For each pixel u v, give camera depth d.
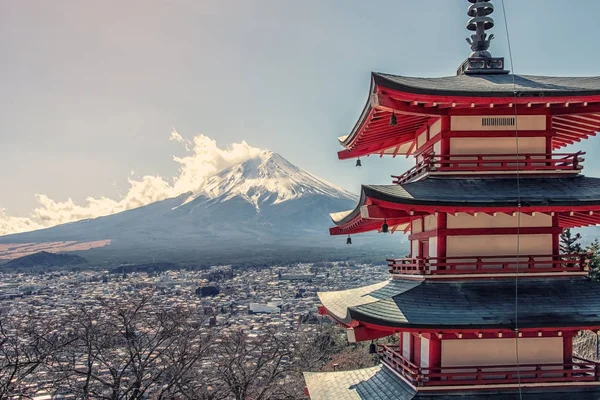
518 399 16.33
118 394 30.70
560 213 18.11
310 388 22.14
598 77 19.83
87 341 30.78
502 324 15.41
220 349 38.75
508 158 18.14
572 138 21.25
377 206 16.70
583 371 16.75
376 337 16.06
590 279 17.64
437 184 17.64
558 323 15.49
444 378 16.70
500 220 17.69
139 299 48.16
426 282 17.39
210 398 32.88
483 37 21.56
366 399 18.58
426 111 17.69
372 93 16.52
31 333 31.53
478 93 16.56
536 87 17.55
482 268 17.41
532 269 17.42
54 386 29.11
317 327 54.19
